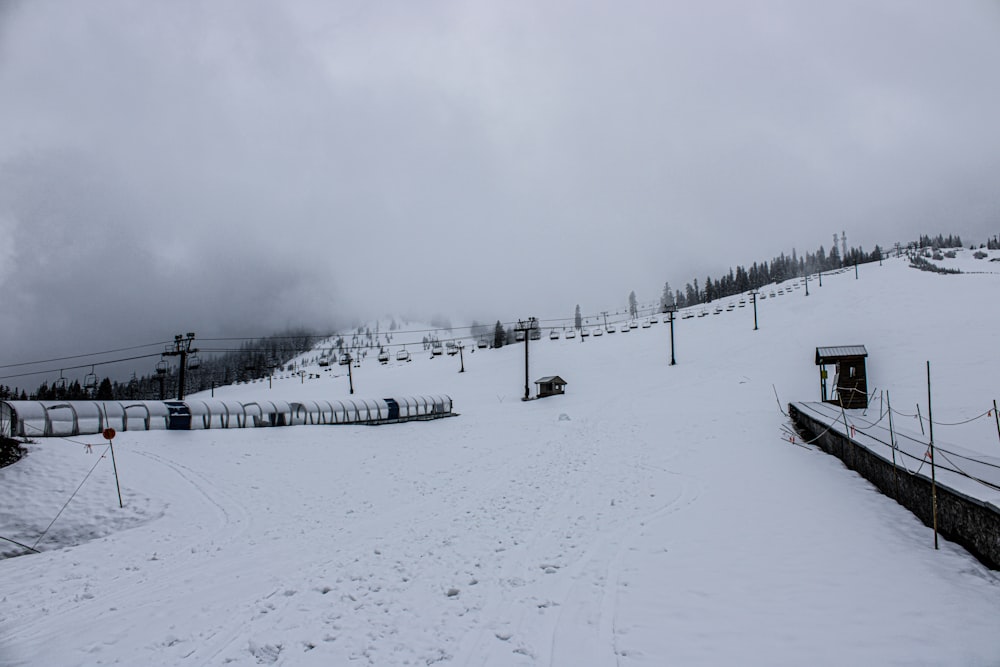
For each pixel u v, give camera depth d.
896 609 6.93
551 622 7.69
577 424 31.97
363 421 35.66
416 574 10.27
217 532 14.94
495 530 12.93
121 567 12.30
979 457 12.45
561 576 9.50
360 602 9.09
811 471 15.80
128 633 8.64
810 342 51.50
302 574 10.91
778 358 48.28
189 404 28.22
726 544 10.27
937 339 39.88
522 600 8.59
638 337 80.44
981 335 38.53
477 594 9.02
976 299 54.81
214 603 9.70
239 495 18.50
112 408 25.25
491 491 17.53
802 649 6.16
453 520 14.30
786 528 10.84
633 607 7.89
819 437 19.56
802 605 7.32
